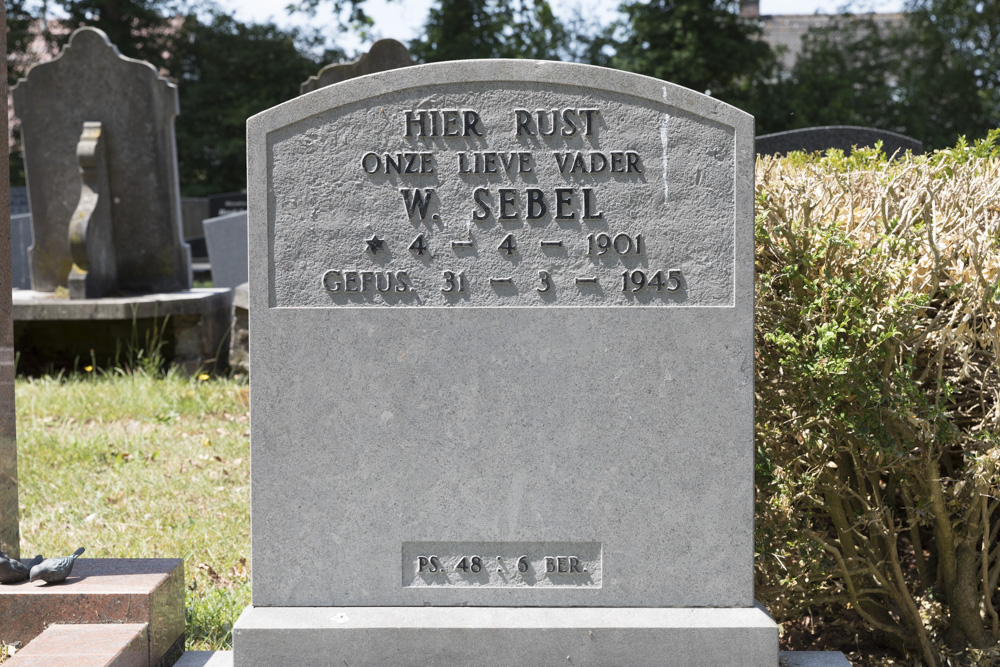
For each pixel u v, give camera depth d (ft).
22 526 15.16
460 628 8.89
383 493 9.15
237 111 89.56
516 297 9.07
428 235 9.04
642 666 8.91
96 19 91.35
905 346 10.71
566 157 8.99
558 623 8.93
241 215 37.78
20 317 26.68
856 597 11.32
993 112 81.66
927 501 11.01
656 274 9.00
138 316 26.45
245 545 14.48
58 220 28.25
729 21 85.30
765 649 8.88
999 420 10.64
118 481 17.47
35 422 21.61
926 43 86.63
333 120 9.01
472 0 82.99
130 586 9.57
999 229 11.11
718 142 8.89
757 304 10.85
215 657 9.84
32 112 27.91
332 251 9.05
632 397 9.05
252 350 9.08
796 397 10.80
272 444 9.14
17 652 8.78
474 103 8.98
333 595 9.21
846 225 11.41
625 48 86.43
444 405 9.10
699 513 9.09
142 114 27.91
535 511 9.14
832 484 11.32
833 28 92.89
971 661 10.98
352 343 9.07
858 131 28.02
